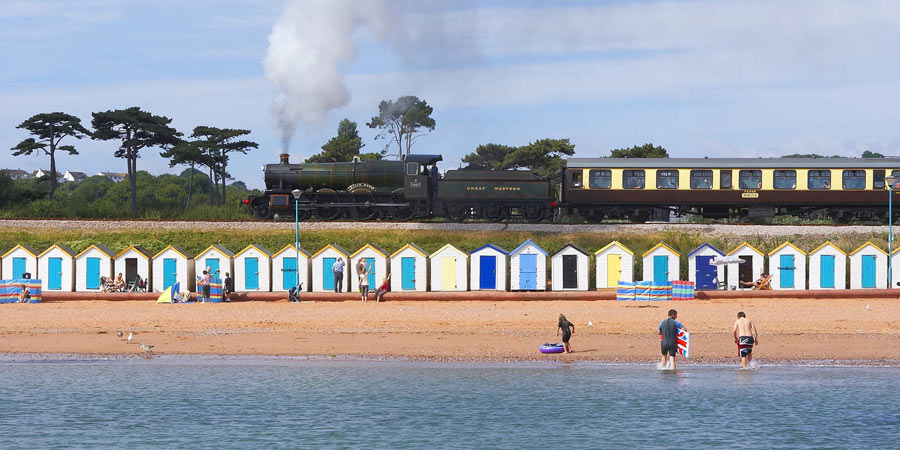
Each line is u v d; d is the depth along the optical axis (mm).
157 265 67750
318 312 60062
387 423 39750
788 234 77438
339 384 45125
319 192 86000
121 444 37094
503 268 66500
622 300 64562
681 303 62781
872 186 79875
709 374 46156
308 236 80750
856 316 57844
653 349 50812
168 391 44219
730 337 53156
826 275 66250
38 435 38250
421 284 67000
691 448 36438
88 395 43688
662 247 66500
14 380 46156
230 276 67438
